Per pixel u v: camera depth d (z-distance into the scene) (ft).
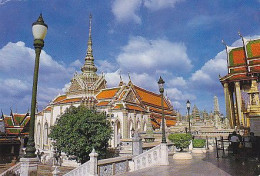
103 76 245.04
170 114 276.00
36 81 32.40
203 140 89.81
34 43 33.01
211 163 55.01
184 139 69.26
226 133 121.70
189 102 104.06
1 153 199.82
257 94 69.56
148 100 259.80
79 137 105.91
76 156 117.08
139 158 59.31
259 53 157.69
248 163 52.90
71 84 238.48
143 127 205.26
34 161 30.66
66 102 215.51
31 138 31.35
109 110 189.06
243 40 167.53
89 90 225.97
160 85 63.62
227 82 162.71
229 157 64.08
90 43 269.64
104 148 112.27
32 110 31.81
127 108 188.55
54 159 149.79
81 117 109.70
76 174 54.08
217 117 155.02
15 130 237.25
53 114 224.94
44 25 33.50
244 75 156.97
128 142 122.52
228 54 174.70
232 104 171.63
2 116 240.12
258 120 63.31
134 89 234.17
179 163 57.98
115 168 52.95
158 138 131.44
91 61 259.80
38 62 32.83
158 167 52.80
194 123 163.94
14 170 49.90
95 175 46.96
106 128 113.70
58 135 112.88
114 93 211.20
